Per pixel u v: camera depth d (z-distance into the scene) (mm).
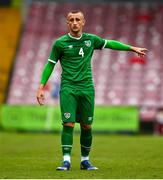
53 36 90812
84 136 24812
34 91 82875
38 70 85625
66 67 24266
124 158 31891
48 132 71312
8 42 89750
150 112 74938
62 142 24422
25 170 24406
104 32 90250
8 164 27719
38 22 92562
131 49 25281
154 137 59312
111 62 86000
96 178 20766
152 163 28234
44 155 34562
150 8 92875
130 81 82875
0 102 81438
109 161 29562
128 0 94562
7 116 73188
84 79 24219
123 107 70438
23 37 90500
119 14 92688
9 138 55625
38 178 20875
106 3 94562
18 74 85062
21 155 34625
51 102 77688
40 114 72000
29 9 94125
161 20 90938
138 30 90062
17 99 81625
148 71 83938
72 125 24281
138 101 79875
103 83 82875
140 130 73750
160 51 86750
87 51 24375
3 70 85625
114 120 70500
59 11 94188
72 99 24109
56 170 24062
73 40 24312
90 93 24328
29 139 54031
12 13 93250
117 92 81562
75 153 36312
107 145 45062
